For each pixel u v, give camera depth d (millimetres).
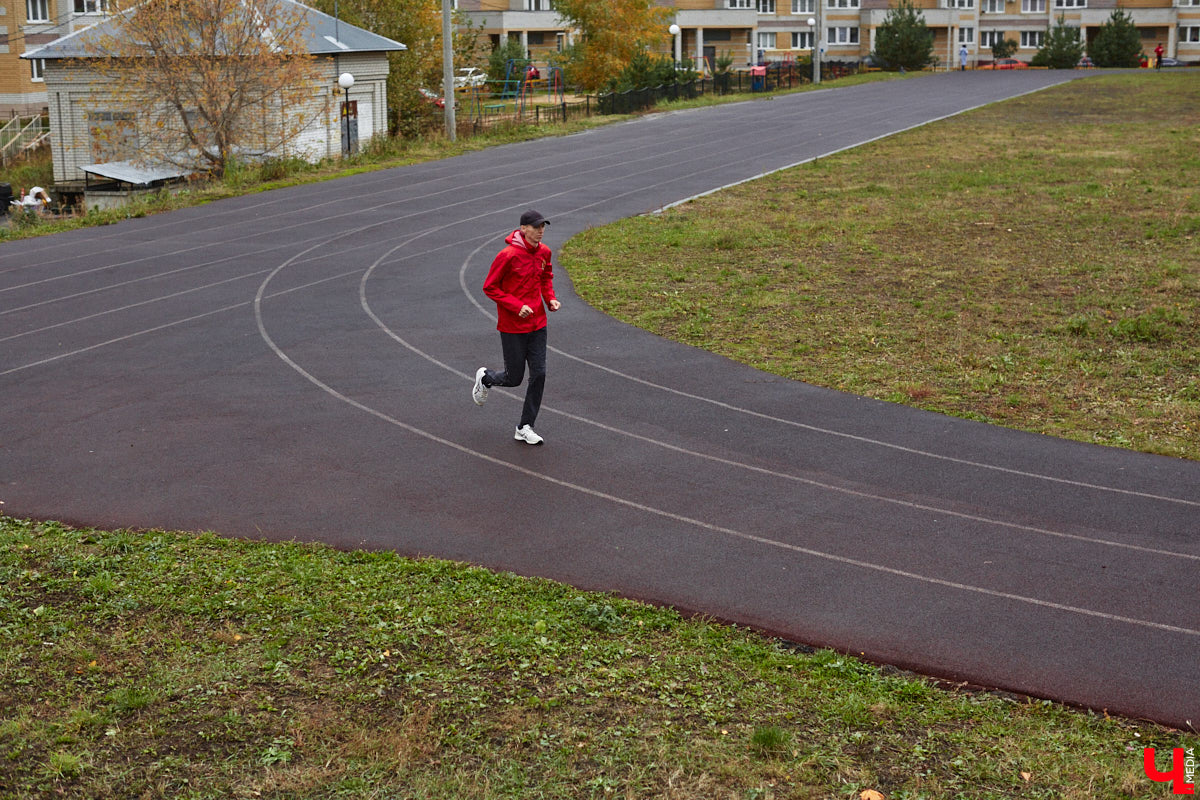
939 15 86812
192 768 5641
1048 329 14797
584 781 5562
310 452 10477
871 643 7086
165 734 5957
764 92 55812
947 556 8336
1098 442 10844
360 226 23188
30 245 21734
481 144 36156
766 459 10352
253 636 7047
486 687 6477
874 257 19484
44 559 8211
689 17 81250
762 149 34156
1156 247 19703
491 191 27391
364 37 39031
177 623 7219
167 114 33281
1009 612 7477
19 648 6875
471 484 9719
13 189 38219
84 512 9086
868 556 8344
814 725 6148
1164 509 9211
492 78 64688
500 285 10391
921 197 25344
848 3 88688
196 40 32562
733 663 6812
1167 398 12125
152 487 9617
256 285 17969
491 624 7215
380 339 14594
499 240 21594
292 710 6207
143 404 11945
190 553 8289
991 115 42094
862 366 13359
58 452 10484
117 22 32094
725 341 14508
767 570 8109
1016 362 13438
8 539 8516
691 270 18766
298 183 29109
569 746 5875
